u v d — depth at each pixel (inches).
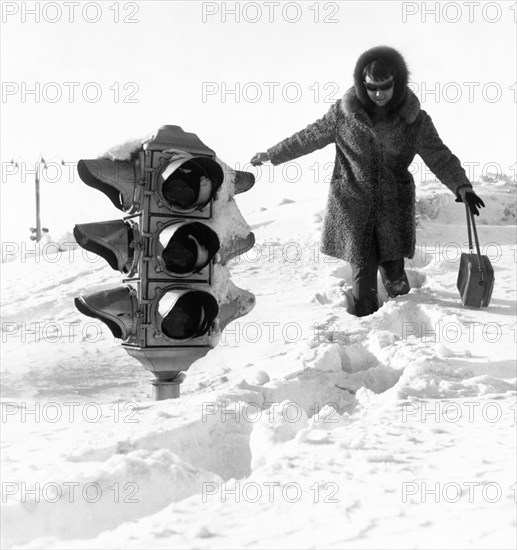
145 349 175.0
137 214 175.6
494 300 279.0
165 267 174.2
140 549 82.6
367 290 265.3
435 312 254.1
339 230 263.4
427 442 130.7
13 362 236.8
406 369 193.5
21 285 410.6
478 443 129.3
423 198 504.4
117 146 175.2
